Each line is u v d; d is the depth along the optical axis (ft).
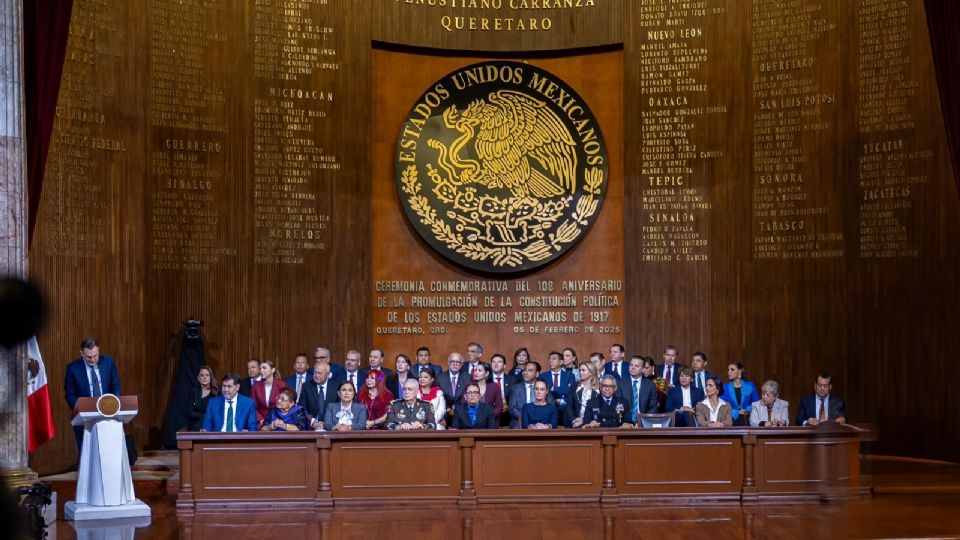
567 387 39.73
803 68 43.83
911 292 40.63
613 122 47.39
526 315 47.19
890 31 41.45
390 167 47.06
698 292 45.50
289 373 43.62
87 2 38.24
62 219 37.11
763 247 44.47
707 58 45.68
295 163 44.19
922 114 40.40
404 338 46.65
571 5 47.24
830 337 42.86
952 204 39.47
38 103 29.07
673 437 31.65
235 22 43.09
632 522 28.32
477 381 37.76
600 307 47.06
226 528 27.58
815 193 43.45
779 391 43.80
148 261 40.70
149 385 40.50
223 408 33.22
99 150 38.65
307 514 29.71
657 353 45.88
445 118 47.21
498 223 47.16
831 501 30.55
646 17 46.39
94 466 29.37
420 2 46.73
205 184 42.11
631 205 46.47
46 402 29.73
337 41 45.21
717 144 45.42
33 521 23.36
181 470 30.83
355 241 45.32
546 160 47.37
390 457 31.30
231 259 42.63
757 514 29.50
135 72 40.24
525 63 47.47
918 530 26.30
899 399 40.86
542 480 31.42
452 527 27.63
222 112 42.65
